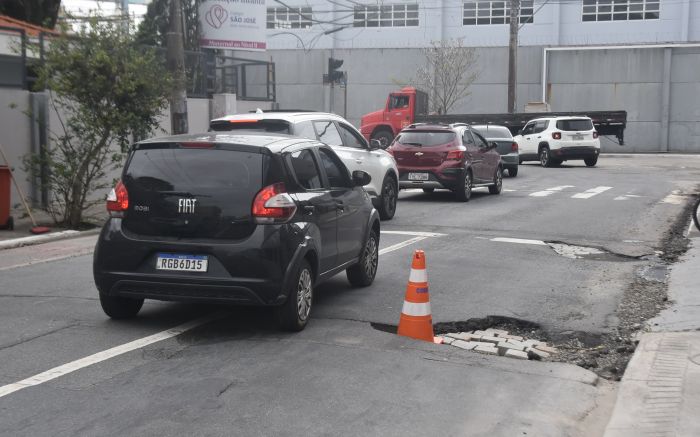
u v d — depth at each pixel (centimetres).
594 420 523
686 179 2489
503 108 4566
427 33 5212
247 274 655
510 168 2573
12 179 1359
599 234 1320
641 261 1096
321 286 906
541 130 3136
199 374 580
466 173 1770
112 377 571
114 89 1345
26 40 1570
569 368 624
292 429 482
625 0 4847
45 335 684
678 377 582
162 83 1404
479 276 970
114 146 1684
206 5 2461
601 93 4431
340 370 597
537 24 4991
